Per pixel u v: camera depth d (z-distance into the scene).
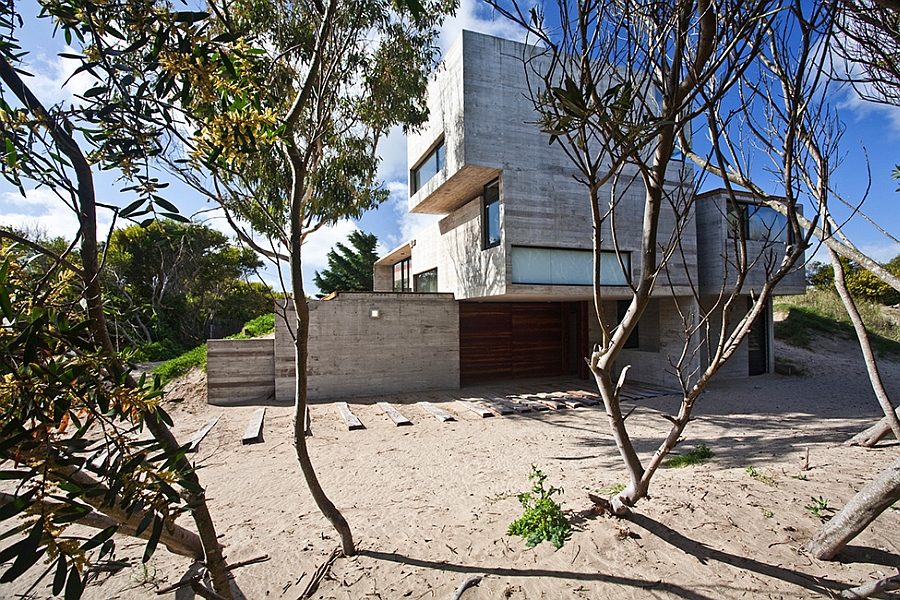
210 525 2.24
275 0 6.88
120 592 3.22
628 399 10.99
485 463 6.40
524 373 15.36
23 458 1.13
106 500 1.15
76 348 1.24
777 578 2.84
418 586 3.04
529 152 10.16
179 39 1.41
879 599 2.58
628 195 10.80
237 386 11.18
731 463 5.55
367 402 10.98
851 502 2.83
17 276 1.43
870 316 19.14
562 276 10.51
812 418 8.54
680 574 2.94
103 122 1.54
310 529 4.16
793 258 2.13
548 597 2.82
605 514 3.80
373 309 11.95
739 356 13.52
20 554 1.01
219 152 1.60
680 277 11.48
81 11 1.31
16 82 1.41
